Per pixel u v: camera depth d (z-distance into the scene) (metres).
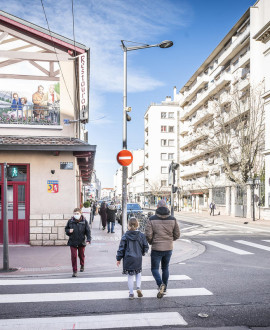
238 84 34.62
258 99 30.02
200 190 48.78
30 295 6.07
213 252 11.04
